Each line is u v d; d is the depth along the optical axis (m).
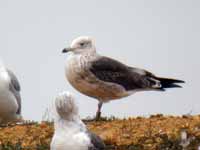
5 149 16.11
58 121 14.05
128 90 21.31
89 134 14.14
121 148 16.28
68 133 13.94
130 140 16.53
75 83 20.97
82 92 21.22
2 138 17.19
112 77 20.98
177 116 18.77
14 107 19.94
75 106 14.05
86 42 20.89
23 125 18.81
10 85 19.69
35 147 16.23
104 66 20.88
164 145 16.31
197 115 18.80
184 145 16.30
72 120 14.06
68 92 14.16
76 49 20.84
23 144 16.53
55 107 14.09
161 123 17.78
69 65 20.83
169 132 16.75
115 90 21.08
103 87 20.91
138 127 17.55
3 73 19.64
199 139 16.42
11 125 19.33
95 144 14.09
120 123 18.23
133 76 21.34
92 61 20.80
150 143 16.39
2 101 19.66
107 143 16.50
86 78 20.75
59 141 13.90
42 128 17.97
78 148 13.83
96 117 19.89
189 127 17.03
